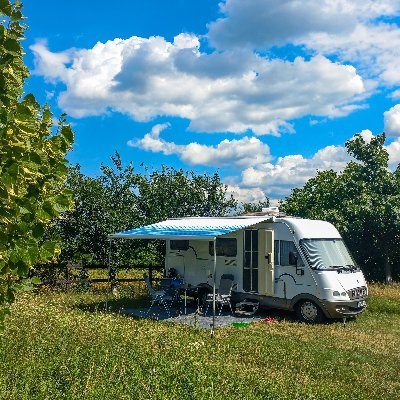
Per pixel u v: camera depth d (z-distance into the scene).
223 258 16.05
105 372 6.81
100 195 20.00
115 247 20.00
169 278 16.78
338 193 29.14
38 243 3.72
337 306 13.92
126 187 20.88
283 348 10.95
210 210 23.39
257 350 10.55
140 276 23.34
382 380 9.07
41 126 3.78
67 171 3.85
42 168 3.65
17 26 3.66
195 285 16.64
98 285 21.36
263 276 15.06
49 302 15.09
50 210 3.60
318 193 30.39
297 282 14.47
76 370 6.65
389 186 27.44
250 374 8.12
